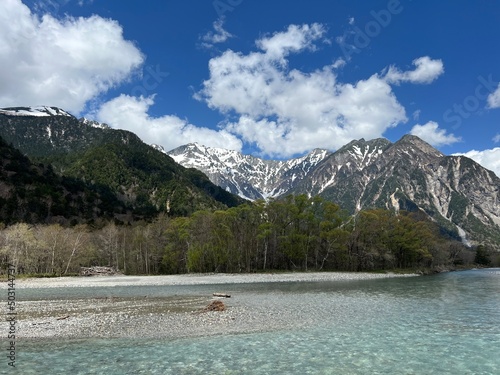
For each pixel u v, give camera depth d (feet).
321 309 114.83
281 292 176.86
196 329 83.71
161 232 380.99
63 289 201.67
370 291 178.09
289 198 377.91
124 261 371.35
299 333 79.71
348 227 384.68
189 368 56.29
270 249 367.86
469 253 612.29
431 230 469.57
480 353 64.59
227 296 150.20
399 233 407.03
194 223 347.77
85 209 595.06
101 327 85.61
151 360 60.39
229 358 61.41
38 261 331.98
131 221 593.83
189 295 163.73
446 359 61.11
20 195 514.68
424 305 123.65
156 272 369.09
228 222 348.38
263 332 80.59
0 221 427.33
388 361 59.77
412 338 75.20
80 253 355.36
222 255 333.83
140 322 91.56
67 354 64.03
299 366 57.11
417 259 427.33
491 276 322.14
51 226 367.86
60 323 90.38
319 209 376.07
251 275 307.17
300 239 351.46
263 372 54.34
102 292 181.57
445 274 372.17
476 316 100.89
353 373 54.13
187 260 346.33
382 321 93.56
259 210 361.30
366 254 379.14
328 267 375.66
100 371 54.90
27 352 65.36
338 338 75.20
